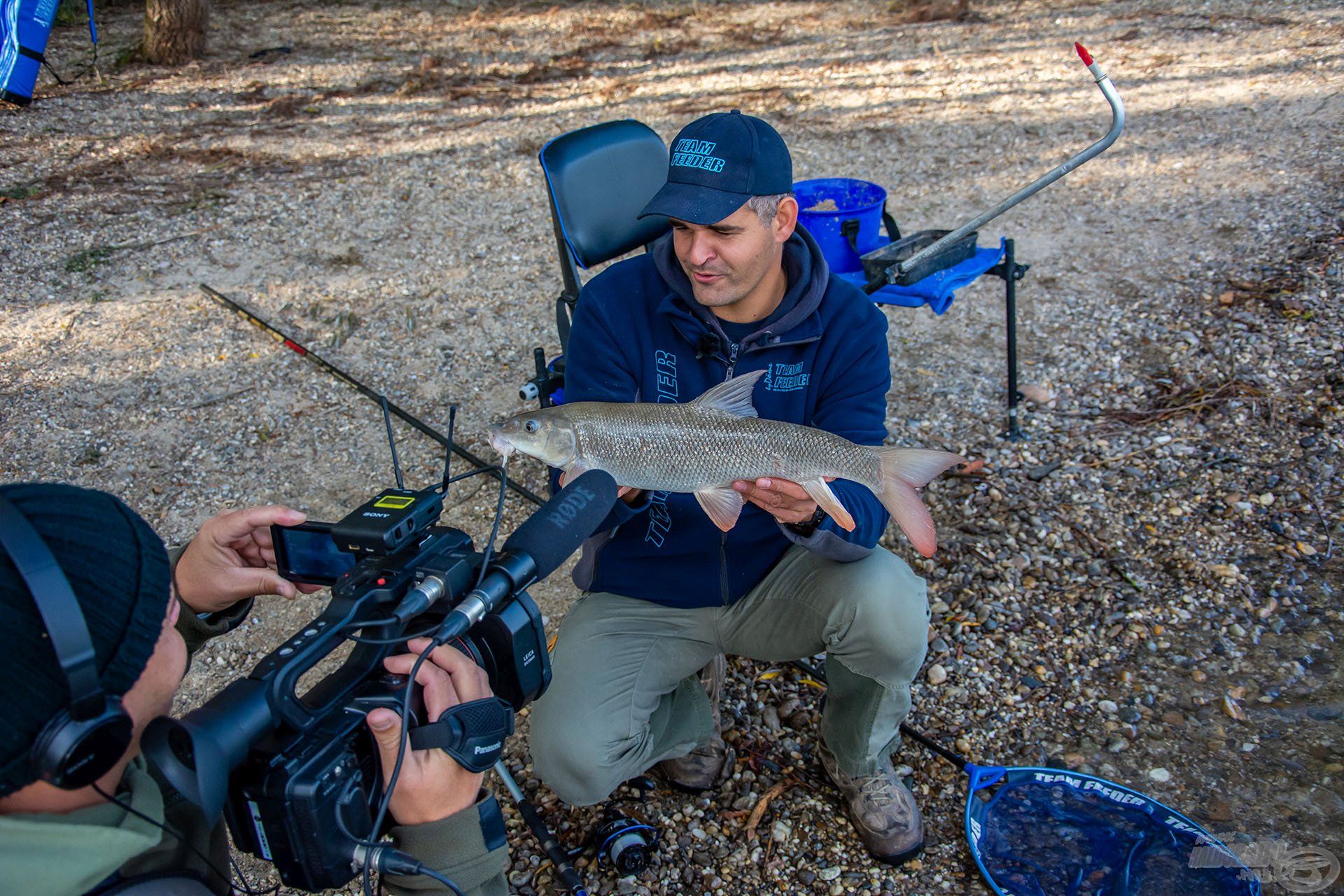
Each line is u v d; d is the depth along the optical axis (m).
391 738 1.28
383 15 11.50
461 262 5.82
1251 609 3.24
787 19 11.25
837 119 8.01
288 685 1.24
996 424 4.30
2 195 6.43
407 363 4.84
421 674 1.36
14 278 5.48
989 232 6.02
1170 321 4.93
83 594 1.04
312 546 1.68
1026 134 7.50
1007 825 2.59
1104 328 4.96
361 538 1.52
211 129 7.80
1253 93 8.02
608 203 3.46
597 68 9.55
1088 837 2.53
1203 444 4.01
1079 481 3.90
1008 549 3.57
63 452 4.14
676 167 2.26
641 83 9.07
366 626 1.38
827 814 2.67
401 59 9.80
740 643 2.58
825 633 2.38
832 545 2.25
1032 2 11.45
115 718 1.04
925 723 2.94
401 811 1.40
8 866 1.03
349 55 9.93
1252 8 10.52
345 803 1.23
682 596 2.47
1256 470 3.83
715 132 2.23
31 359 4.79
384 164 7.16
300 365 4.79
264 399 4.54
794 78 9.10
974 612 3.31
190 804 1.47
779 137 2.31
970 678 3.08
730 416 2.16
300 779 1.19
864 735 2.48
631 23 11.18
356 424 4.39
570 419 2.16
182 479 4.01
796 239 2.44
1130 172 6.71
